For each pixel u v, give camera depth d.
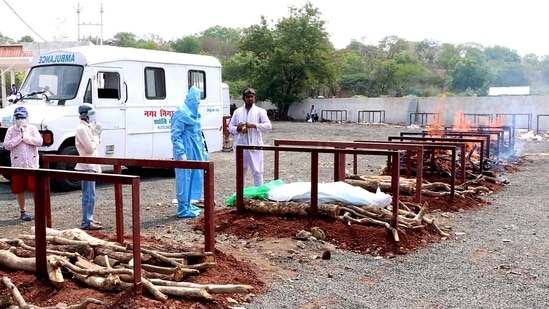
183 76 13.79
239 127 9.41
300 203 7.79
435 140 12.04
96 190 11.80
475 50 84.56
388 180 9.78
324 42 47.41
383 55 84.88
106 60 12.08
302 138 26.86
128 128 12.52
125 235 7.21
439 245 7.25
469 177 11.84
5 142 8.74
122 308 4.52
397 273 6.10
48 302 4.69
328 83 48.97
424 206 7.93
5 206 10.02
